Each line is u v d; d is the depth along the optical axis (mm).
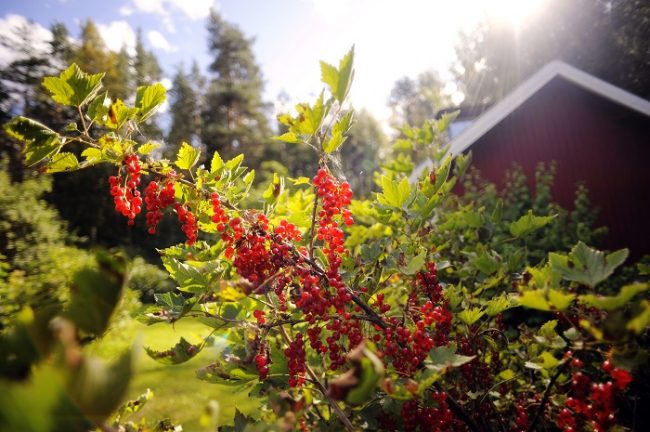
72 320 638
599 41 21172
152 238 27453
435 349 1308
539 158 9445
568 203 9258
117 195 1526
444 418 1471
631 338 1035
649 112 7781
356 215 3674
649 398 1764
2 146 16344
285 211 2311
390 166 3791
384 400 1547
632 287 987
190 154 1630
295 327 1884
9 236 9109
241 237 1574
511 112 9242
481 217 2906
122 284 687
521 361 2297
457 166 3508
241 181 1916
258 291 1447
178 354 1360
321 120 1461
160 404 5973
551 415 1737
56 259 7934
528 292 1120
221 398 6094
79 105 1445
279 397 1221
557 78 9398
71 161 1455
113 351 5707
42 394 561
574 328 1409
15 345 586
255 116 39625
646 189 8844
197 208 1635
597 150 9203
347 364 1527
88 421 593
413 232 2115
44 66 27516
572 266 1280
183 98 41406
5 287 6129
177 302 1604
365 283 1896
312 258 1653
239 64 41406
